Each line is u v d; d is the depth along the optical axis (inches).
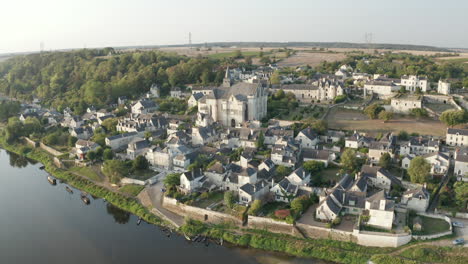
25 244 5639.8
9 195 7327.8
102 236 5807.1
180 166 7500.0
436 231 5059.1
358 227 5093.5
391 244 4963.1
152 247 5467.5
